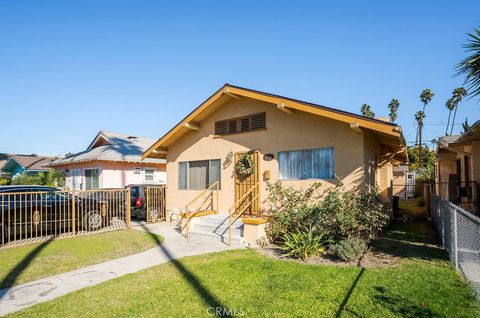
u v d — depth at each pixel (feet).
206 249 28.43
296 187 34.24
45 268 22.97
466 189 37.09
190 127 42.86
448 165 61.21
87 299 16.90
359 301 15.69
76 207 38.75
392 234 32.78
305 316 14.33
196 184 44.37
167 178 48.06
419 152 127.95
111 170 67.87
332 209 27.14
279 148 36.14
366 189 29.91
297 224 29.07
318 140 33.35
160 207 47.60
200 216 38.24
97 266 23.43
